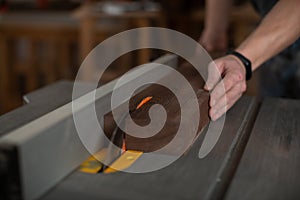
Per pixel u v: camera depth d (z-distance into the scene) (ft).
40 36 11.28
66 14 10.87
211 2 5.62
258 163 2.71
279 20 3.73
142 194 2.40
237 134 3.07
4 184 2.20
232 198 2.38
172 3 9.68
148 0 10.27
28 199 2.31
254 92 7.37
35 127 2.41
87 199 2.38
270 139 3.04
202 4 9.91
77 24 10.83
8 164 2.19
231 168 2.69
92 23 9.62
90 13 9.40
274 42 3.66
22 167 2.25
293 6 3.74
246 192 2.43
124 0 10.44
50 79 11.72
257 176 2.57
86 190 2.44
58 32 11.13
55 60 11.60
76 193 2.42
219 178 2.56
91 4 9.99
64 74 11.44
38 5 11.69
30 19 11.09
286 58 5.54
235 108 3.55
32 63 11.60
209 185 2.48
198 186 2.46
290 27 3.70
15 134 2.32
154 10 9.21
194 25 9.89
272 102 3.82
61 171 2.53
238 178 2.55
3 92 11.56
